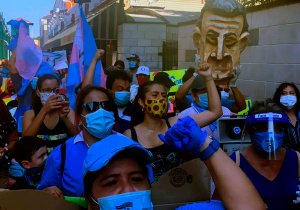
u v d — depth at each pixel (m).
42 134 3.76
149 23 14.12
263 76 7.72
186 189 2.05
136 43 14.15
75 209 1.90
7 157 3.69
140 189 1.52
